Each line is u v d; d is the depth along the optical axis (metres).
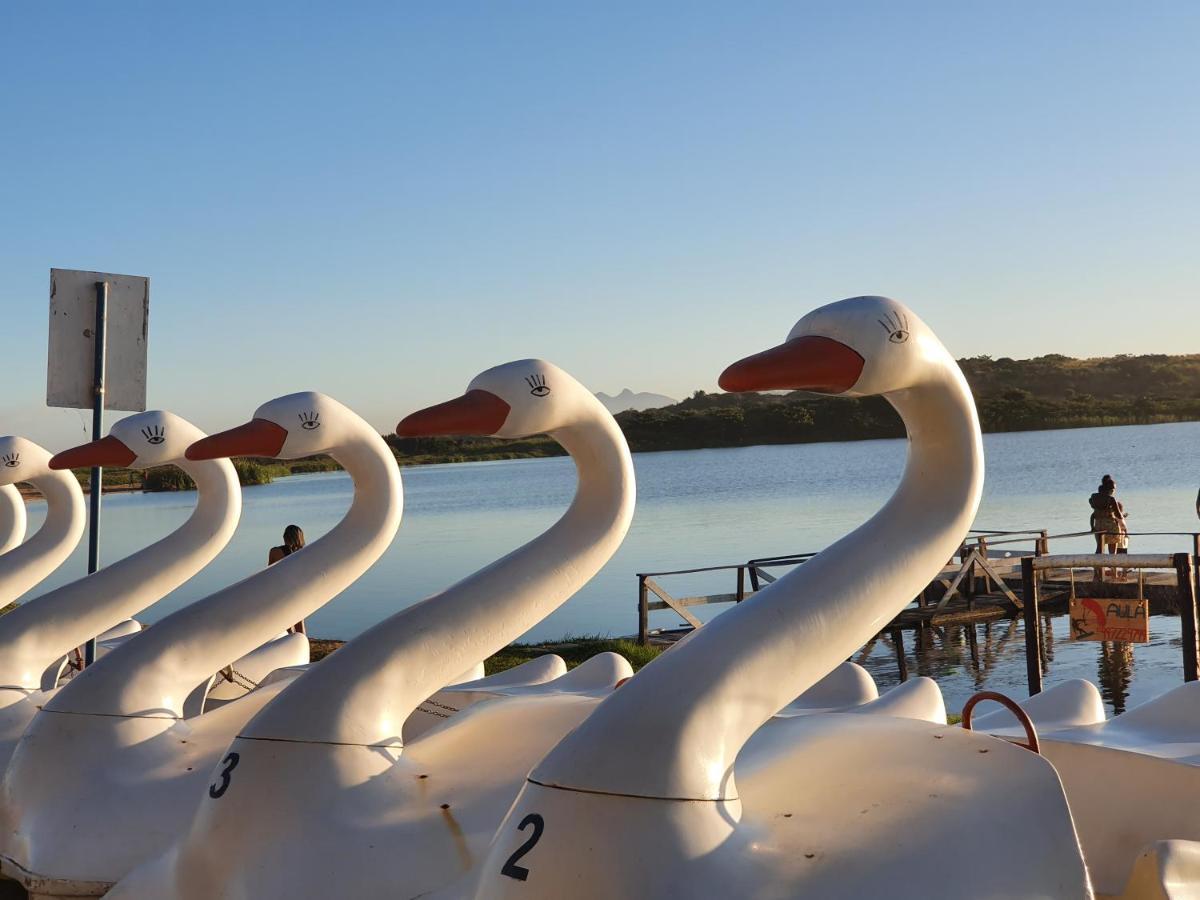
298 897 3.67
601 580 28.98
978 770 3.28
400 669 4.02
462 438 4.06
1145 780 4.01
